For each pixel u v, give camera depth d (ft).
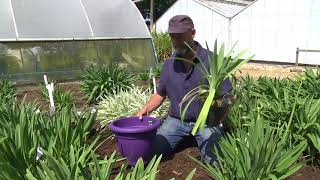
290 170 9.12
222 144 9.84
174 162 11.93
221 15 59.21
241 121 12.09
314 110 11.75
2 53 26.66
